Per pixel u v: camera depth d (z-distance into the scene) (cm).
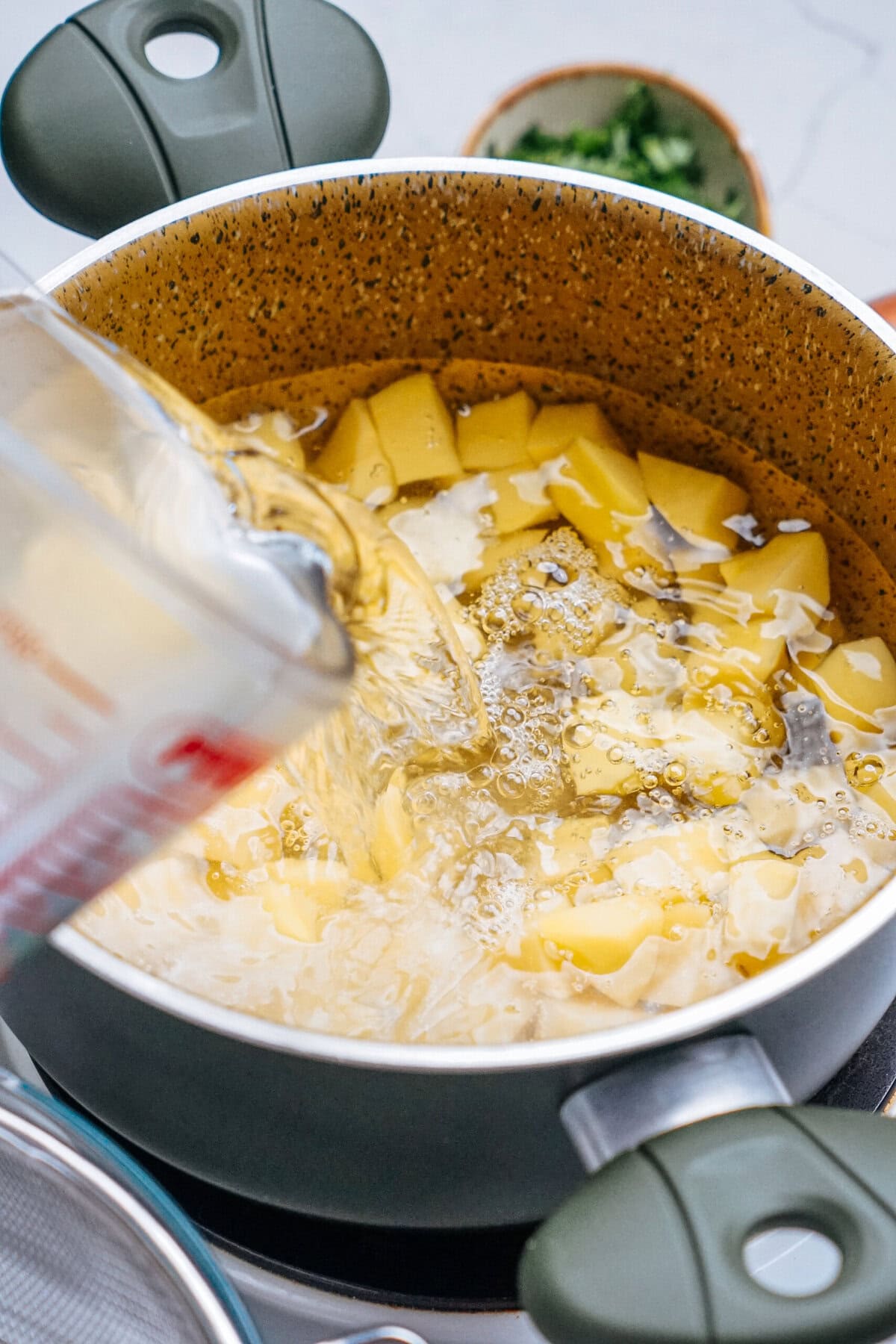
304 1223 54
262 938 54
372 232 60
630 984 54
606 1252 47
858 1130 48
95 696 43
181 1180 54
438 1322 53
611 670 60
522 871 56
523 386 64
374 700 57
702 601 61
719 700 59
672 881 56
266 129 58
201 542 47
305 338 62
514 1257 53
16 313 51
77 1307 51
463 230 60
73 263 57
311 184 58
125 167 58
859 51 78
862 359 58
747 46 78
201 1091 50
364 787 57
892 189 76
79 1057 52
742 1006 48
